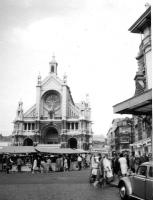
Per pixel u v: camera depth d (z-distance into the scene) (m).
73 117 99.38
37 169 42.22
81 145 95.62
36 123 97.31
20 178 31.03
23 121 99.25
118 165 25.55
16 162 48.09
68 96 102.50
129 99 20.67
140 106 20.11
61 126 97.00
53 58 105.06
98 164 22.78
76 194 17.89
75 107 100.50
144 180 13.52
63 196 17.06
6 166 44.81
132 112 23.00
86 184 23.98
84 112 98.88
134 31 30.36
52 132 99.75
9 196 17.14
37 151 49.34
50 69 103.44
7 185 23.38
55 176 34.09
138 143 48.12
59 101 99.75
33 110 100.50
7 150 48.16
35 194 17.97
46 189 20.56
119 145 105.31
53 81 100.88
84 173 40.19
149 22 28.09
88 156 69.25
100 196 16.97
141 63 39.56
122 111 22.75
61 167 46.62
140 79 37.78
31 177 32.53
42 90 100.56
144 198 13.48
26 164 50.00
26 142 98.88
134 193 14.51
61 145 94.81
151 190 12.85
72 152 56.78
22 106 101.25
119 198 16.12
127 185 14.94
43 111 99.50
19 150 48.53
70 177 32.28
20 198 16.33
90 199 15.87
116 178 26.81
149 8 26.42
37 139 95.75
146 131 40.81
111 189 20.39
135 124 55.44
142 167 14.27
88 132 99.44
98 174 22.45
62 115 97.56
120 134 103.88
